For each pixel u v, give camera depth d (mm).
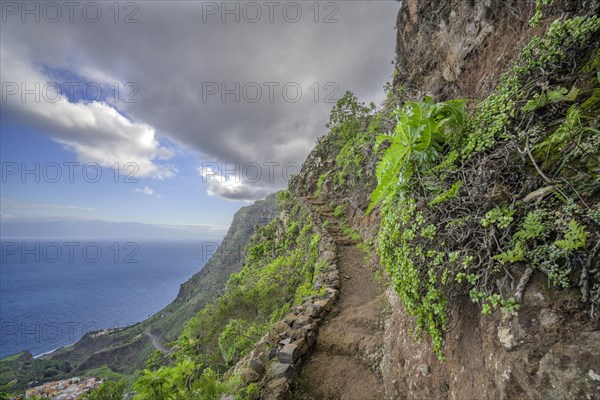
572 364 971
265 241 20359
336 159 16188
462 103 2039
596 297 1005
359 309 4484
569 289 1103
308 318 4070
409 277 1868
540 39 1719
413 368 2297
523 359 1102
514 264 1303
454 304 1674
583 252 1085
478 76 3658
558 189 1246
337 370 3270
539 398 1010
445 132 1999
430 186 1812
